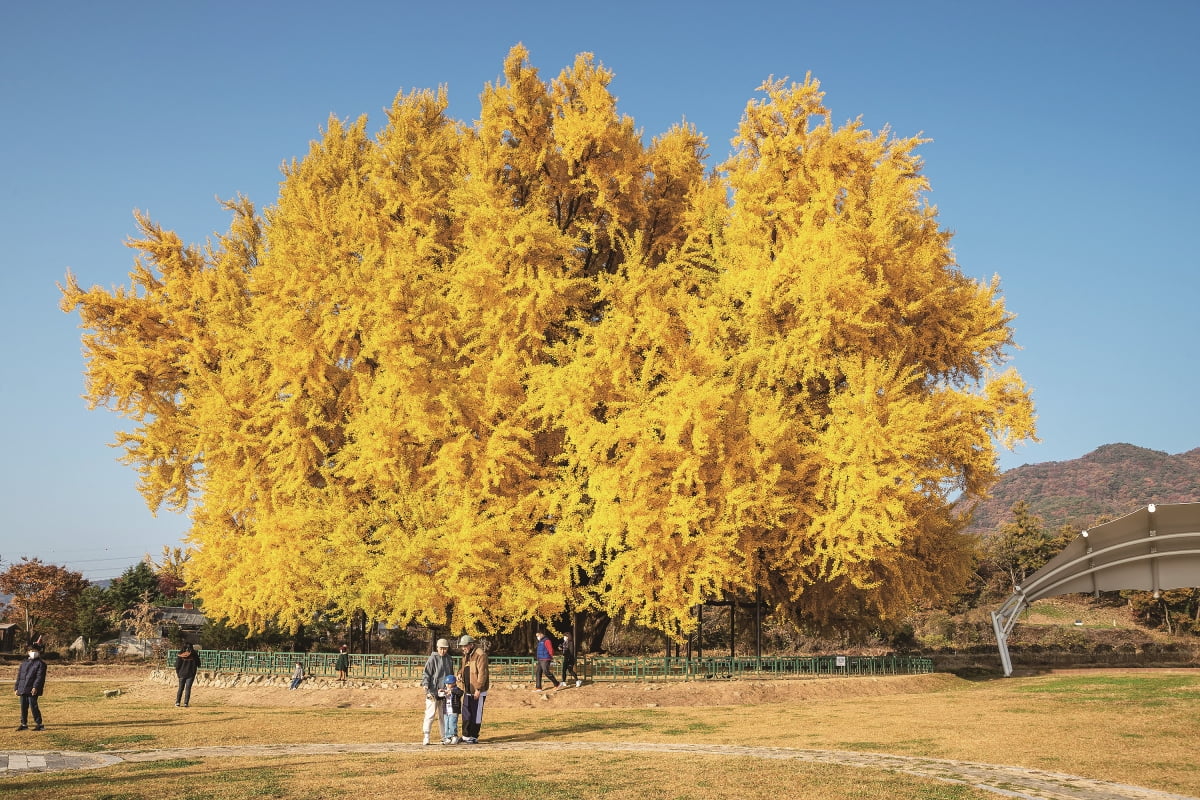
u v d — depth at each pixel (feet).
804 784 30.07
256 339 94.38
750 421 79.71
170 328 108.17
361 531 85.15
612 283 84.69
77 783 29.99
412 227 94.17
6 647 175.94
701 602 81.97
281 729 52.13
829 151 90.22
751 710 64.85
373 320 87.30
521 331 88.07
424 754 39.63
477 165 93.09
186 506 104.12
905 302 88.99
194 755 39.93
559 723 55.83
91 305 104.17
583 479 84.07
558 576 79.61
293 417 90.74
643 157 101.50
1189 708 53.42
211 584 99.91
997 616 99.35
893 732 48.32
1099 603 214.69
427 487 82.17
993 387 85.46
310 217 97.25
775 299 84.89
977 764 36.22
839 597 98.94
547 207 99.81
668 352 82.53
